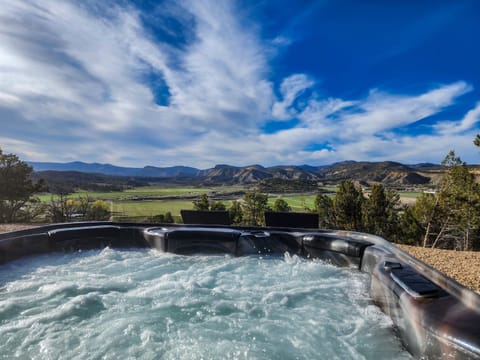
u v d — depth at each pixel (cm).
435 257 445
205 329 236
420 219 1656
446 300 186
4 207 1365
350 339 218
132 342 217
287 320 249
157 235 441
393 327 220
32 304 272
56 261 396
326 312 261
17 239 384
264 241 424
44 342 214
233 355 202
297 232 444
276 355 202
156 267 380
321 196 2280
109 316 254
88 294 291
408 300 195
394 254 301
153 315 257
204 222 495
